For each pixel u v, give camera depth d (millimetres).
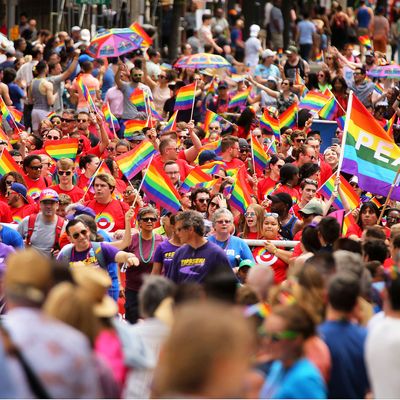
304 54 103812
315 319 24656
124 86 73250
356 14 115062
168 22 102812
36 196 50875
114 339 23812
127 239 40594
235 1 114750
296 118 70938
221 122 73062
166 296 26922
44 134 64562
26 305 21156
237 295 28344
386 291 24750
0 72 77125
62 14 96312
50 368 19562
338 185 46062
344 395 25250
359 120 46281
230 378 16375
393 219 46812
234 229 45844
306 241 35812
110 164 53906
